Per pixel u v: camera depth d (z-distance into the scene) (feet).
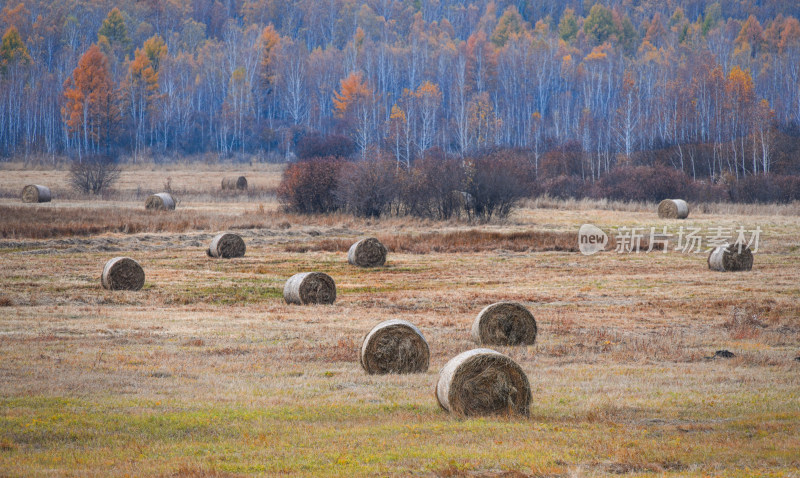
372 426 133.18
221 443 121.19
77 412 138.82
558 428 132.57
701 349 221.05
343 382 173.68
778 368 192.95
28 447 118.21
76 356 192.24
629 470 108.47
